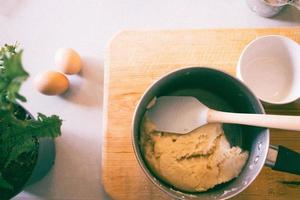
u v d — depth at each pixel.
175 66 0.59
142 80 0.59
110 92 0.58
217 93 0.57
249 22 0.68
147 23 0.69
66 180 0.62
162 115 0.53
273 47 0.59
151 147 0.52
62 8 0.69
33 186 0.62
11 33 0.68
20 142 0.47
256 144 0.51
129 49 0.60
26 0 0.69
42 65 0.67
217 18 0.68
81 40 0.68
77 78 0.66
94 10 0.69
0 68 0.43
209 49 0.60
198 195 0.50
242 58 0.57
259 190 0.56
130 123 0.57
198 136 0.52
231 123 0.53
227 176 0.51
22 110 0.53
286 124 0.47
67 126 0.64
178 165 0.51
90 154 0.63
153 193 0.56
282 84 0.60
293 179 0.56
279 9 0.66
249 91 0.49
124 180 0.56
